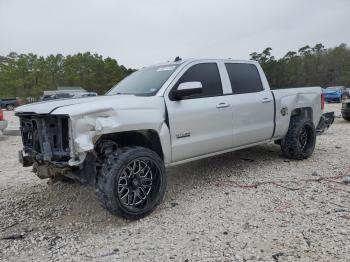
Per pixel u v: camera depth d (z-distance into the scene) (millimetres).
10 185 5352
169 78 4395
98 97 4121
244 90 5297
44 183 5391
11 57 62312
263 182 4934
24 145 4137
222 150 4969
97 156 3812
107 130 3520
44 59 62688
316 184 4750
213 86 4863
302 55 83750
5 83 57906
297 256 2879
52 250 3205
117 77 68625
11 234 3572
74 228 3680
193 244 3182
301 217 3646
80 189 4992
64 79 64562
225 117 4832
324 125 7191
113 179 3535
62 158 3578
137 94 4320
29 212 4184
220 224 3576
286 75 61156
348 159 6207
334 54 81938
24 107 3984
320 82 79062
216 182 5051
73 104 3598
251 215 3762
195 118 4434
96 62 67750
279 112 5770
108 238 3400
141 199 3820
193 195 4531
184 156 4410
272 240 3174
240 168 5785
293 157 6176
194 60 4742
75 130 3395
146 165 3873
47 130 3600
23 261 3025
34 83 60969
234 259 2887
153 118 3945
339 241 3096
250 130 5254
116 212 3604
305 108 6430
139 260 2953
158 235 3404
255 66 5648
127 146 3979
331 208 3857
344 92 32938
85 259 3018
